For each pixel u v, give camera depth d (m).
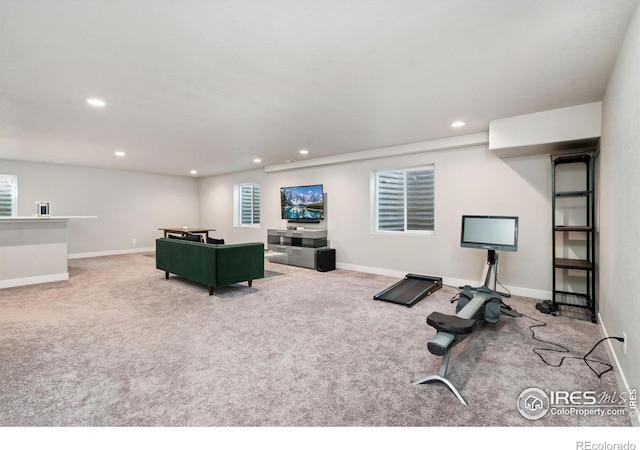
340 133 4.20
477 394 1.84
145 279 4.91
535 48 2.04
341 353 2.36
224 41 1.96
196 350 2.40
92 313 3.27
